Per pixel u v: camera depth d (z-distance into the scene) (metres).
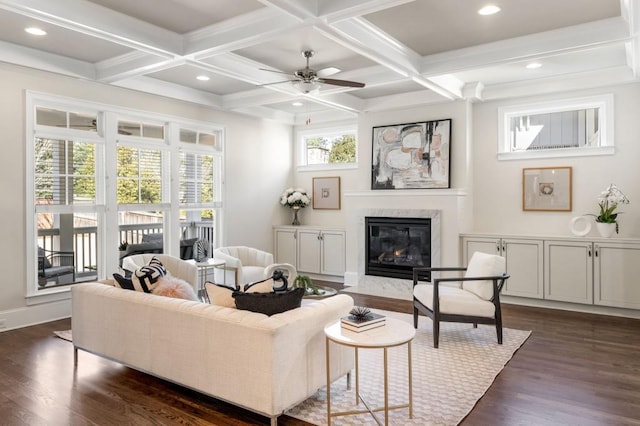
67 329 4.57
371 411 2.61
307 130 7.99
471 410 2.75
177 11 3.65
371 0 3.15
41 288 4.89
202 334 2.74
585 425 2.57
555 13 3.71
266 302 2.72
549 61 4.93
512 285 5.57
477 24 3.93
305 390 2.68
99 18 3.55
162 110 5.92
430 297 4.13
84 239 5.24
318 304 2.91
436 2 3.49
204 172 6.66
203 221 6.71
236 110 6.77
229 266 5.61
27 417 2.69
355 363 2.91
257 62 4.89
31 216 4.68
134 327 3.14
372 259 6.70
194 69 5.23
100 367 3.54
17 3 3.10
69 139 5.01
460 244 5.89
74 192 5.10
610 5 3.58
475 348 3.92
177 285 3.31
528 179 5.88
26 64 4.50
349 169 7.46
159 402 2.90
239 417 2.70
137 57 4.66
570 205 5.60
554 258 5.30
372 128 6.82
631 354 3.77
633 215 5.24
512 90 5.82
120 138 5.48
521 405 2.83
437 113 6.26
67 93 4.92
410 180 6.42
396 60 4.44
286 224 8.07
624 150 5.28
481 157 6.22
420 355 3.75
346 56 4.75
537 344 4.05
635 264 4.86
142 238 5.83
